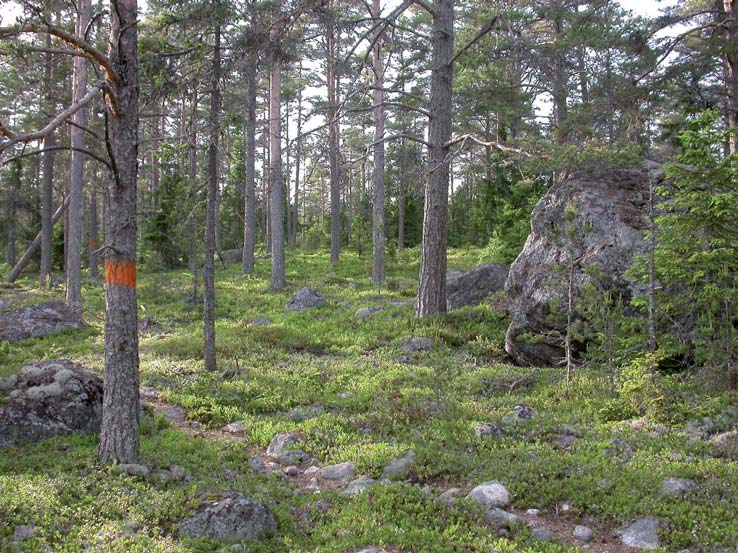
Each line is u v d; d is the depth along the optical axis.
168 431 9.21
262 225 55.91
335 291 24.77
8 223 38.16
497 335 15.20
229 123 13.35
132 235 7.34
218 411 10.39
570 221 10.85
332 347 15.52
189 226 22.81
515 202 23.28
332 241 34.50
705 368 8.77
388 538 5.59
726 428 7.54
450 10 16.53
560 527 5.92
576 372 11.09
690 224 9.06
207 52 12.47
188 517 6.01
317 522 6.28
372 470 7.57
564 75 25.58
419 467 7.36
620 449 7.33
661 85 18.44
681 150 19.17
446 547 5.39
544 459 7.14
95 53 6.43
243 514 5.88
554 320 12.23
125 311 7.32
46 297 26.12
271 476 7.60
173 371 12.91
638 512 5.88
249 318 20.45
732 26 16.58
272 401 10.97
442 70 16.55
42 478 6.64
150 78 11.98
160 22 12.20
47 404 8.55
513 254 22.19
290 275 30.48
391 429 9.07
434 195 16.80
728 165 8.72
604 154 12.73
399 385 10.71
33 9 5.87
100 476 6.90
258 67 13.47
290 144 15.40
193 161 21.14
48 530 5.55
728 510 5.69
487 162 22.00
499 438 8.16
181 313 21.91
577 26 21.28
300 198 67.44
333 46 25.34
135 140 7.23
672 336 9.37
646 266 9.88
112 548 5.27
